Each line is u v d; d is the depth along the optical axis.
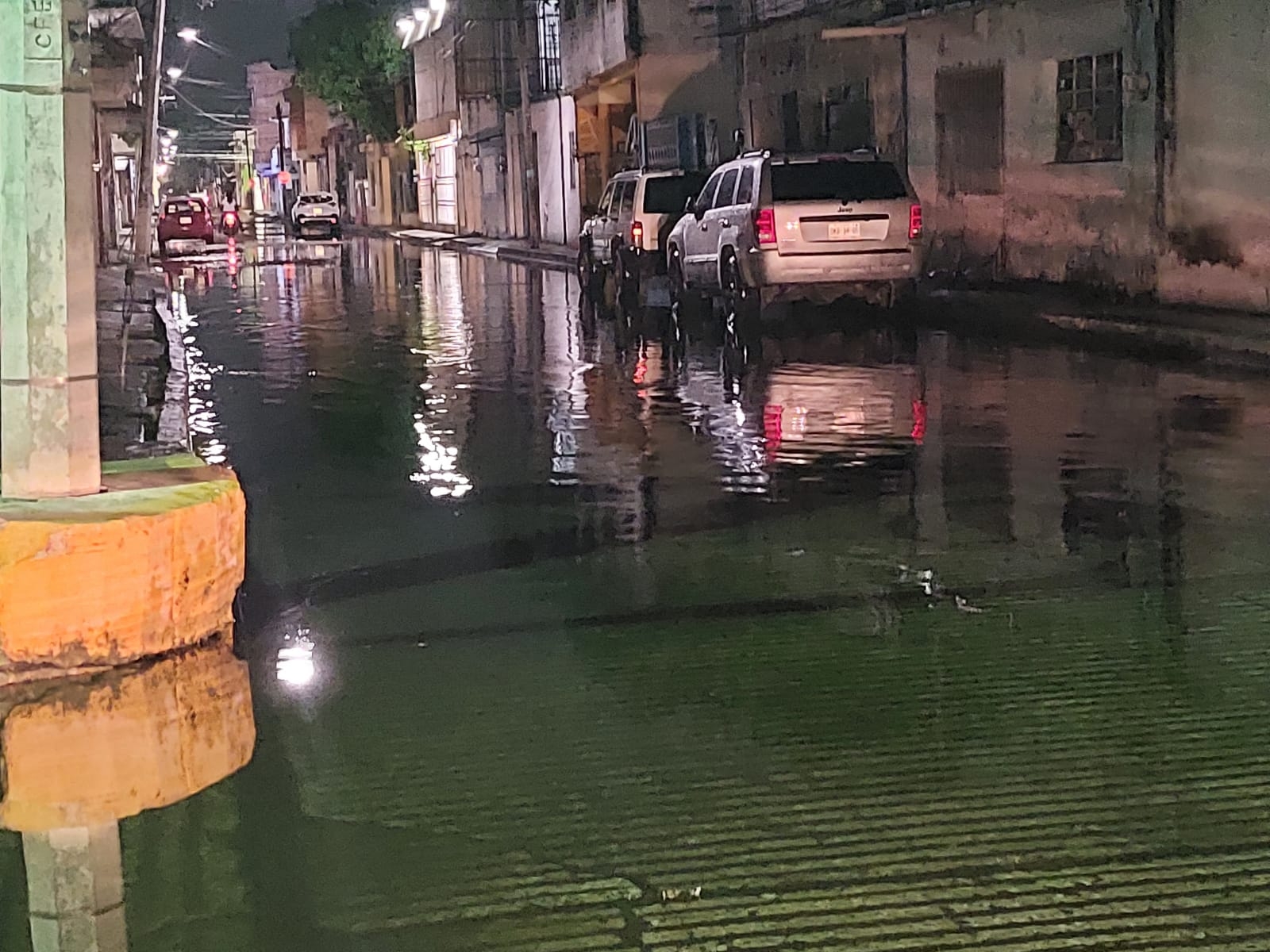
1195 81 20.05
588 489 10.41
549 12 51.97
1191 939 4.08
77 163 6.43
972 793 5.13
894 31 27.25
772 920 4.24
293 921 4.23
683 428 12.98
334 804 5.08
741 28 34.91
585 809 5.03
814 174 21.06
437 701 6.12
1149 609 7.27
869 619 7.22
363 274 39.22
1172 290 20.69
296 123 104.44
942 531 9.00
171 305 29.19
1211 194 19.89
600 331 22.36
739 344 19.81
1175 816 4.91
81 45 6.39
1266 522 9.01
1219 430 12.28
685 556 8.49
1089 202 22.33
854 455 11.54
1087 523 9.10
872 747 5.56
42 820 4.89
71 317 6.47
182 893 4.41
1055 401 14.11
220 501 6.63
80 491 6.59
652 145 38.00
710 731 5.76
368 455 11.90
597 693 6.20
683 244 24.11
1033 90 23.42
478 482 10.73
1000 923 4.20
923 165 26.67
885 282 21.39
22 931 4.14
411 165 77.94
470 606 7.52
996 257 24.66
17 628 6.05
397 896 4.41
